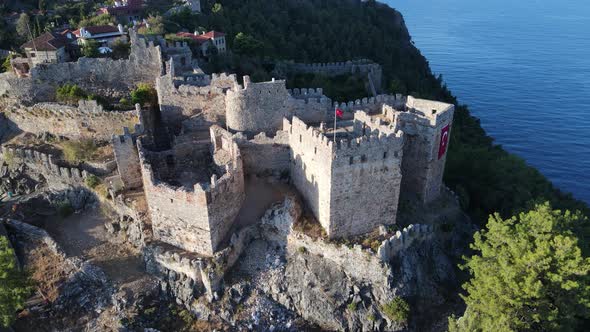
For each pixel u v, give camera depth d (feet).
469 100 655.76
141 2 469.98
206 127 264.93
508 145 518.78
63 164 260.01
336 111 223.92
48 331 197.06
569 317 169.37
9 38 411.95
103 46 359.87
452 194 263.49
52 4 481.87
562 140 527.81
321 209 212.64
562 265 167.12
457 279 227.81
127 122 267.18
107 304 203.51
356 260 206.08
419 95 432.66
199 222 202.59
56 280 212.43
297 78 424.05
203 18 469.57
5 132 290.15
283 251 217.97
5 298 183.73
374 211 215.31
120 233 233.55
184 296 205.05
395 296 203.51
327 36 543.39
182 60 325.83
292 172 237.66
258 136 232.73
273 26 527.81
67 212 244.83
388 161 205.77
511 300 164.35
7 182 263.70
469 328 175.73
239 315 200.34
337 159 195.72
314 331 201.77
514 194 281.95
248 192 232.73
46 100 300.61
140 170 242.58
